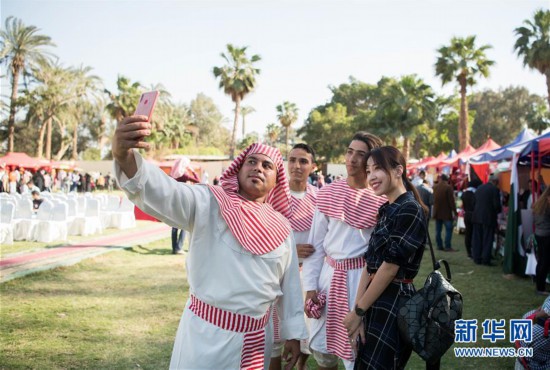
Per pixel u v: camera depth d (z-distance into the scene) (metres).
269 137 62.94
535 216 6.29
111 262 7.98
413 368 3.95
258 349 2.08
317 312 2.96
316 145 52.50
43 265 7.25
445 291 2.24
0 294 5.66
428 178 23.09
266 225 2.17
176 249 8.95
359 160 2.88
